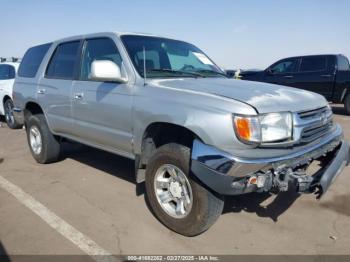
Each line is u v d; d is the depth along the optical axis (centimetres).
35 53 527
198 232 291
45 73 482
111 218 337
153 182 316
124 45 361
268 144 259
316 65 1079
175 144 296
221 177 252
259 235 304
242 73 1296
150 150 331
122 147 358
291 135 272
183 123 276
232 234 306
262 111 259
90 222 329
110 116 357
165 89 308
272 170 257
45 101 468
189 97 286
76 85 408
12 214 347
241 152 253
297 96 309
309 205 362
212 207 277
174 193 304
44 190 412
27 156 568
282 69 1166
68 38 451
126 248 284
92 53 400
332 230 311
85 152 582
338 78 1030
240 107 258
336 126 357
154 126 317
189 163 281
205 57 450
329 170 279
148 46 381
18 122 551
